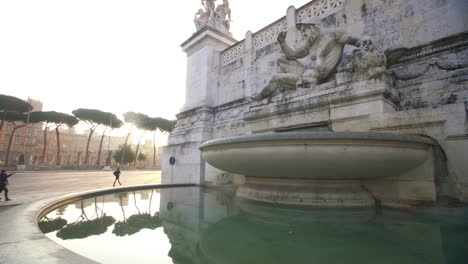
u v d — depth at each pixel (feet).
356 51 18.11
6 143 190.80
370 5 23.63
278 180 15.94
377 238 9.40
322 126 19.42
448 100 17.17
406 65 19.79
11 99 121.49
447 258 7.43
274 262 7.45
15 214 12.23
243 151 14.62
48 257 6.55
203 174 33.60
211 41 41.75
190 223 13.01
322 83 21.29
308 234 10.02
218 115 36.94
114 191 25.29
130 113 172.76
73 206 18.02
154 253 8.68
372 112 16.63
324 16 27.37
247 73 34.83
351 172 13.71
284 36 22.94
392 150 12.71
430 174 13.87
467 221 11.43
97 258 8.22
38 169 120.37
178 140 39.45
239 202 17.57
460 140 13.62
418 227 10.62
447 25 19.02
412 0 21.08
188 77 44.29
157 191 26.78
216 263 7.48
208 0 45.55
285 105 21.68
